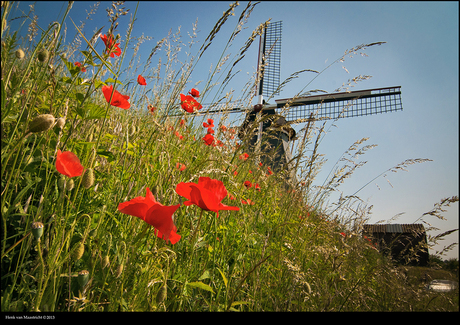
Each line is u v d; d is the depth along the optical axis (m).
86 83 1.62
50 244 1.14
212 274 1.66
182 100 2.52
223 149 2.71
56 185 1.31
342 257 2.43
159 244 1.27
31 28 1.79
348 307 2.39
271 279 2.16
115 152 2.04
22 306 1.04
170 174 1.80
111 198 1.59
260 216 2.65
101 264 1.12
